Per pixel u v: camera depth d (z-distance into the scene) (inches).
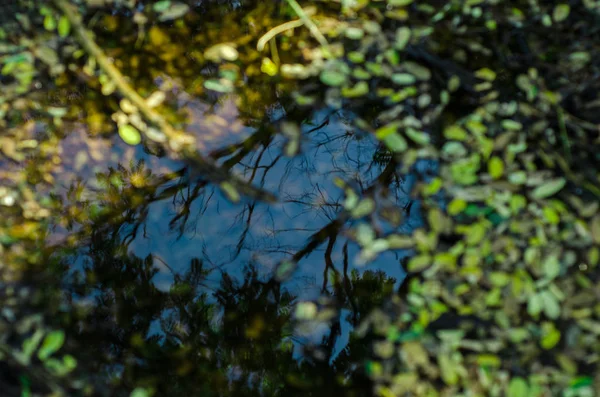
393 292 38.0
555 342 35.8
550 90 39.6
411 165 39.6
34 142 40.6
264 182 40.7
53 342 36.3
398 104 40.5
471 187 37.9
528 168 38.1
